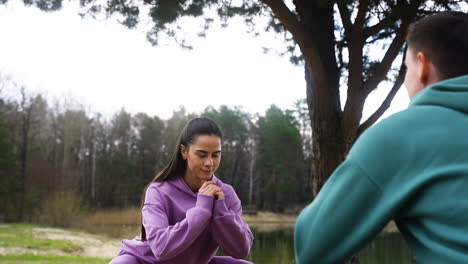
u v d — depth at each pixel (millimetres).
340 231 976
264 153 52906
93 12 5410
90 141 49188
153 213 1973
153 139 50750
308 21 5074
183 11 5309
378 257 11102
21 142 38312
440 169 905
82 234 21156
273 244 17125
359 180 967
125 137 51094
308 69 5480
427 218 919
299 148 52312
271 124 52656
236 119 54531
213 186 1905
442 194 894
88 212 32875
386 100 5199
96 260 10539
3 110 35906
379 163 956
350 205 967
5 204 34688
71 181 43906
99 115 50844
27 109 37469
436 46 1039
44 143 45719
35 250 13500
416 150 938
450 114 957
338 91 5293
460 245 860
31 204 35656
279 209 51156
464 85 978
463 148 908
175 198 2072
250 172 53562
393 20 4703
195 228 1800
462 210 866
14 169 35938
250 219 46719
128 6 5355
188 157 2033
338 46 5535
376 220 941
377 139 976
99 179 48281
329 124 5137
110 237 21047
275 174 52562
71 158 46750
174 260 1966
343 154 5133
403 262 10266
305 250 1032
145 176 50062
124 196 47500
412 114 987
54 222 27188
